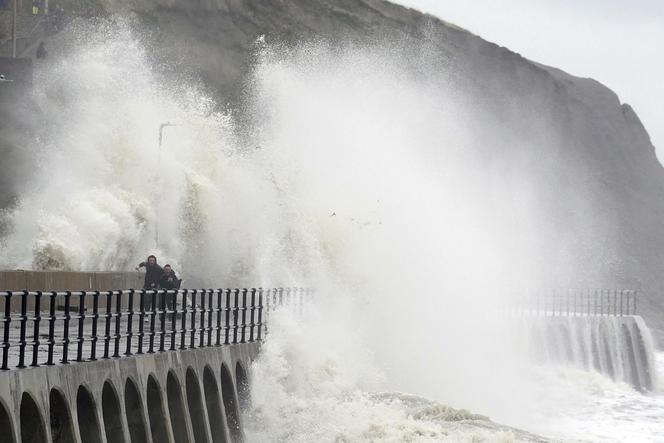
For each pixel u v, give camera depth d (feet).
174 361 140.46
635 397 328.08
